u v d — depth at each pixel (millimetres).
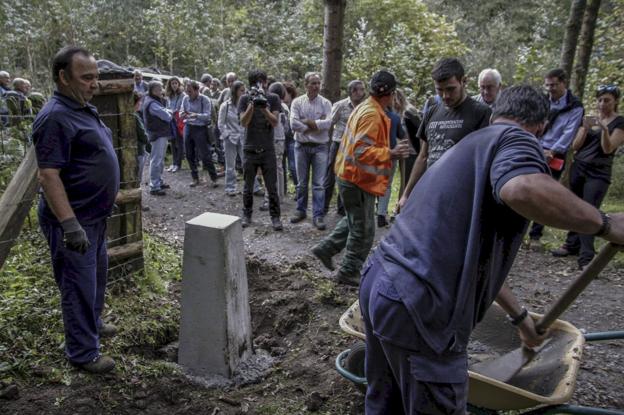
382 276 2143
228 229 3572
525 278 5789
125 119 4629
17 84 9492
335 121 7242
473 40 20484
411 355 2088
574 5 7602
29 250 5133
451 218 2031
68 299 3361
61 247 3281
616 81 10805
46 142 3045
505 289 2668
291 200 8844
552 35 18125
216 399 3488
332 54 7820
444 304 2004
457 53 14828
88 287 3375
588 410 2461
